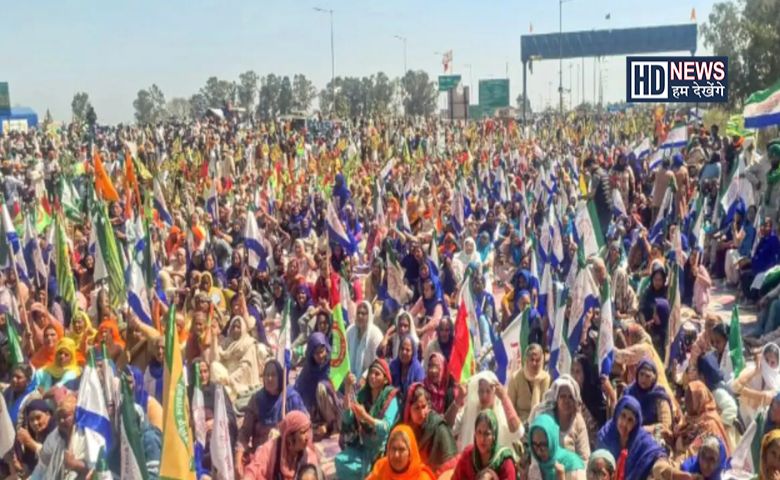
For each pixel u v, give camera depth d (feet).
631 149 105.19
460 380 29.89
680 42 216.54
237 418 31.07
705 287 44.65
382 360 27.02
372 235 60.34
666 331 34.91
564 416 24.09
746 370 28.96
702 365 28.96
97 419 23.91
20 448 26.48
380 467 21.80
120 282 39.68
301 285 42.68
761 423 22.81
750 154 64.64
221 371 32.73
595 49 224.53
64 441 24.73
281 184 88.99
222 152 106.93
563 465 21.88
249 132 144.66
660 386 25.91
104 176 62.28
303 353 39.37
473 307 35.76
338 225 50.37
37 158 112.88
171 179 89.30
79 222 60.08
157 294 40.88
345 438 26.63
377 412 26.18
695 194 61.52
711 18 213.66
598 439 24.16
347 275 45.16
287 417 23.22
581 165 94.84
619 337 31.53
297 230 63.05
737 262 50.85
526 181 87.81
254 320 39.40
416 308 40.22
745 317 45.88
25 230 47.88
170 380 21.88
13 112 238.68
